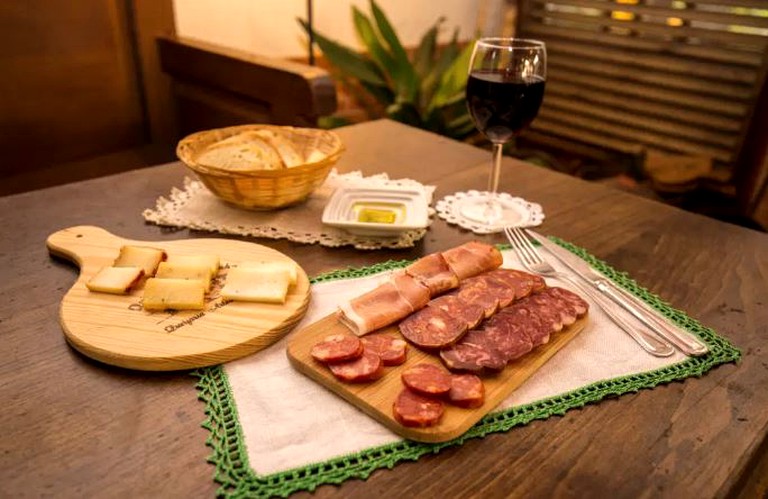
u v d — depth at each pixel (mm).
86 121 2105
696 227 1130
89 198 1141
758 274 963
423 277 799
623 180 2932
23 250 937
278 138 1131
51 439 578
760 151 2602
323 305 808
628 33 3174
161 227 1033
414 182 1272
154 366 667
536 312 759
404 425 584
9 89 1897
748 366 732
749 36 2744
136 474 544
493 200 1160
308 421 609
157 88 2246
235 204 1048
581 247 1028
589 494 541
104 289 772
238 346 690
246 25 2623
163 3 2158
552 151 3781
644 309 838
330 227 1044
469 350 675
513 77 1025
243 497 526
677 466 576
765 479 686
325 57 2895
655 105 3195
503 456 582
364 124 1692
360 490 539
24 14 1865
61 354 703
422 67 2943
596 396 661
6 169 1961
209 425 602
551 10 3430
